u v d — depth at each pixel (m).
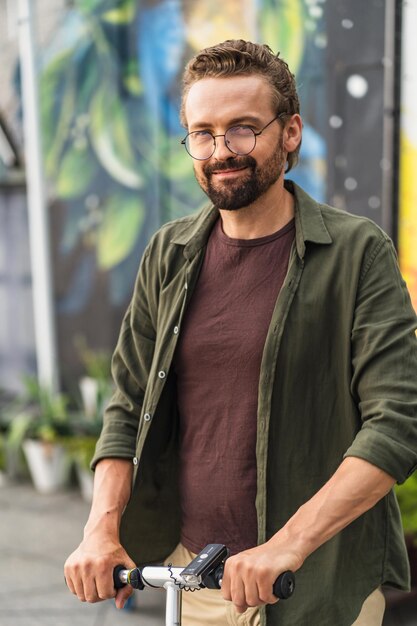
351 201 4.11
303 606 1.63
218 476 1.70
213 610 1.82
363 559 1.66
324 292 1.62
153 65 4.91
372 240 1.61
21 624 3.47
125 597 1.59
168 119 4.91
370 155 4.02
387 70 3.83
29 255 5.71
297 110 1.68
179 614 1.50
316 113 4.18
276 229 1.70
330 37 4.09
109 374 5.27
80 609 3.62
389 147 3.83
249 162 1.58
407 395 1.52
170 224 1.86
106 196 5.20
